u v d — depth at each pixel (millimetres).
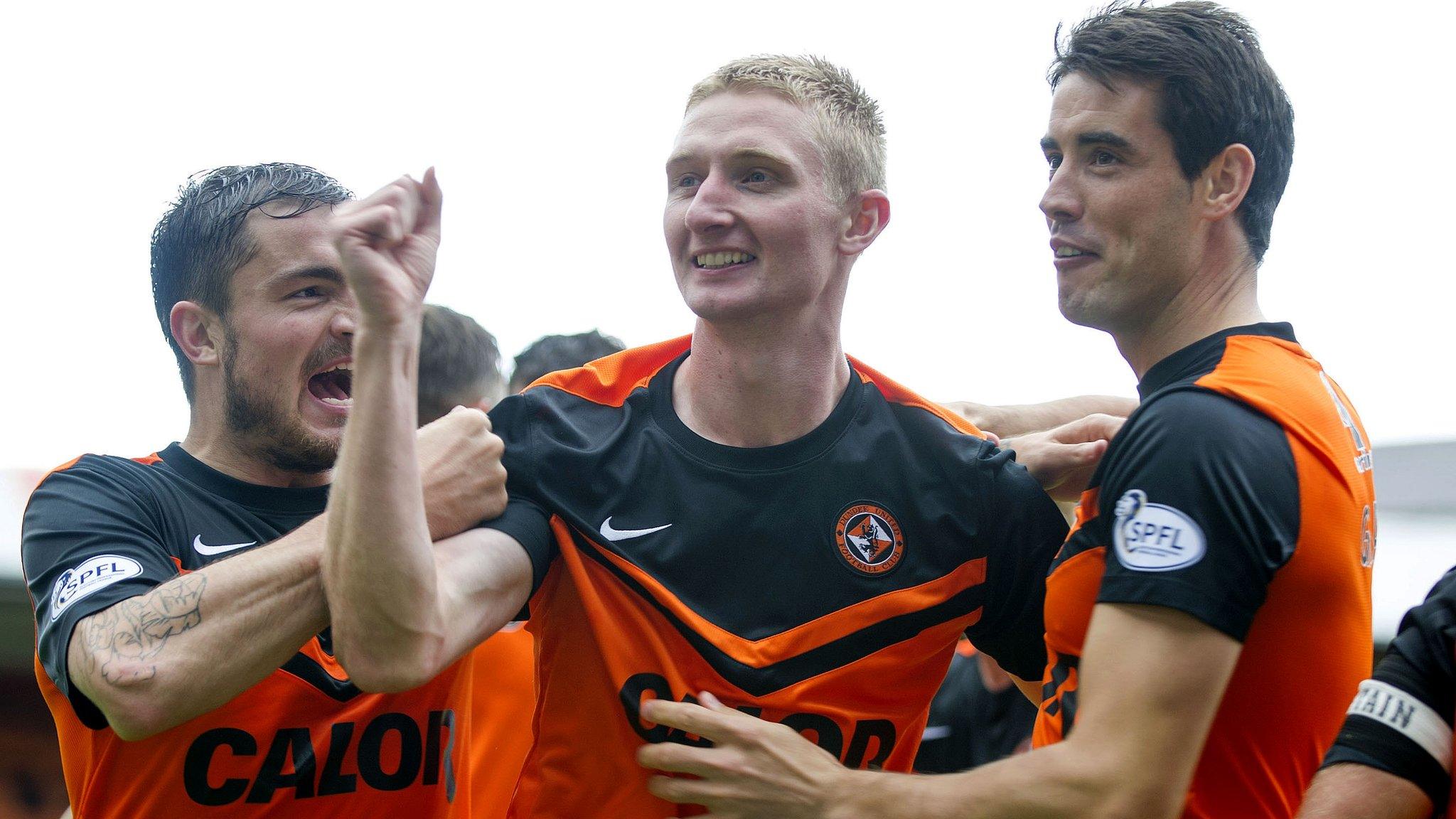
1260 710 1980
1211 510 1901
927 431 2564
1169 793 1869
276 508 2676
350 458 2016
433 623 2062
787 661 2379
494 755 3260
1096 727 1907
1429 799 1816
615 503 2455
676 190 2473
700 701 2334
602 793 2391
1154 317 2275
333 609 2092
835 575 2428
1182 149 2170
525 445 2490
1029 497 2498
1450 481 6199
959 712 4395
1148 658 1889
